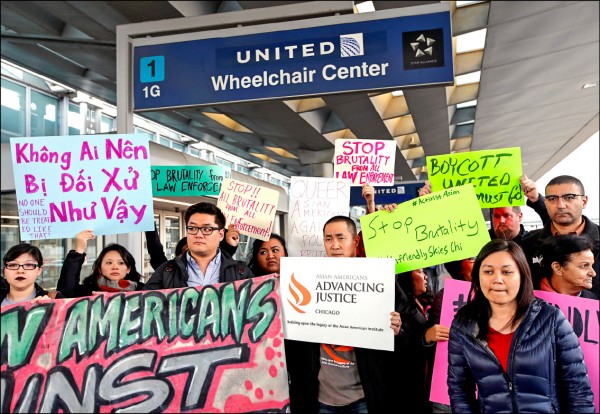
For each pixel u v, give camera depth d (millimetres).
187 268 2467
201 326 2023
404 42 3379
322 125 11164
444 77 3320
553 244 1981
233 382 1949
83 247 2535
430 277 3094
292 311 2193
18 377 1898
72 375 1919
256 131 10773
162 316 2029
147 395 1914
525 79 9344
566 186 2299
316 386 2225
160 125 11617
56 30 6281
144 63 3713
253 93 3557
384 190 10055
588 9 6477
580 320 1823
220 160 14969
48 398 1884
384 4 5836
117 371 1938
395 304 2250
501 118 12344
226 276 2445
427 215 2385
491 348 1700
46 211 2547
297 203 3305
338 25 3467
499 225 2797
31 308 1984
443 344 2066
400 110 10023
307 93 3482
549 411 1575
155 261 3248
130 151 2596
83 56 6980
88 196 2568
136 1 5355
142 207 2586
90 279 3084
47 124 8531
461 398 1746
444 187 2805
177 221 8758
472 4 6598
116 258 3057
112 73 7609
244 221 3330
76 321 1992
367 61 3414
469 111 11742
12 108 7719
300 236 3270
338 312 2131
